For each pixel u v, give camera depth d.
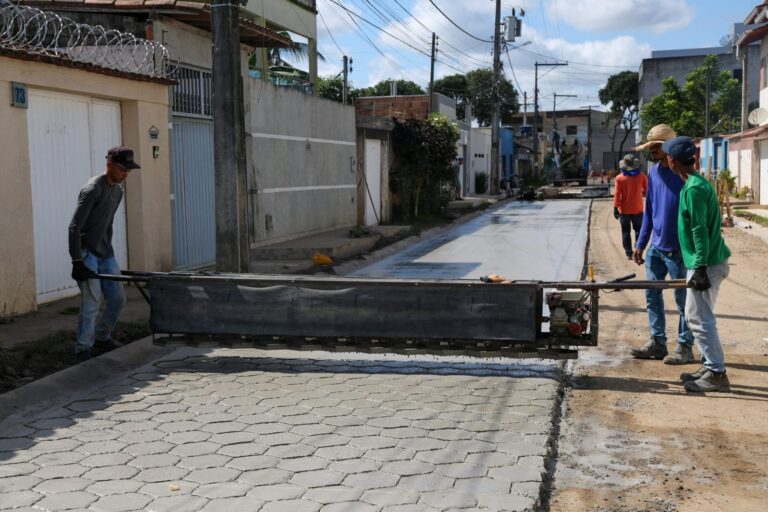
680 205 6.52
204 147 14.20
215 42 10.24
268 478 4.77
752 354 7.89
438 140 27.61
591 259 15.88
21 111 8.98
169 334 7.56
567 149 58.75
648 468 5.12
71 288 10.31
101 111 10.82
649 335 8.88
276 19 21.98
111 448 5.26
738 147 34.41
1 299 8.73
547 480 4.94
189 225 13.70
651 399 6.54
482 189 51.75
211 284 7.34
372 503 4.42
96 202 7.30
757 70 57.50
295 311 7.22
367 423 5.81
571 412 6.26
